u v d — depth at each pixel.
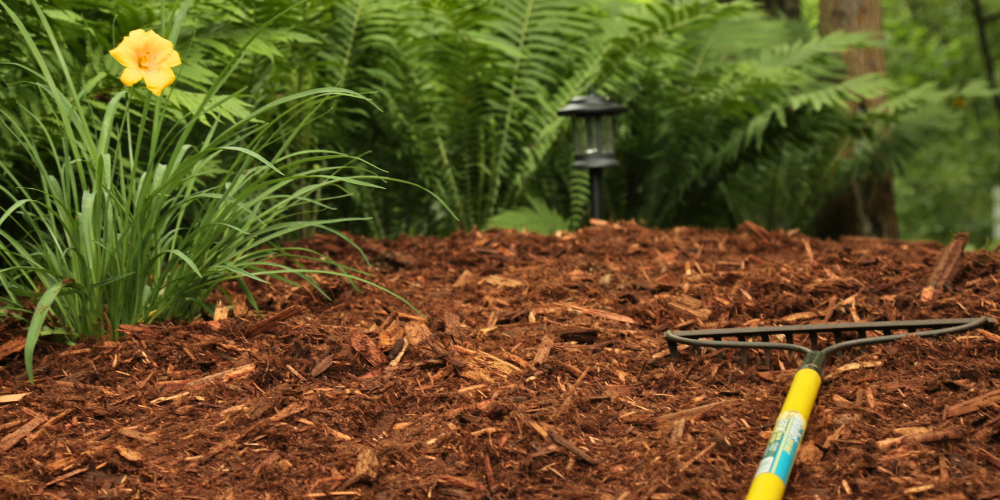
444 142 4.88
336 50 4.52
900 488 1.28
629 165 5.52
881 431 1.46
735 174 5.86
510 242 3.48
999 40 12.52
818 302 2.34
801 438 1.35
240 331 2.01
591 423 1.56
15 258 2.31
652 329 2.19
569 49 5.20
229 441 1.50
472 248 3.32
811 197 5.85
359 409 1.63
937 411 1.52
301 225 2.21
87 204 1.88
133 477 1.39
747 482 1.33
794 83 5.14
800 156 5.81
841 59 6.40
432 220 5.35
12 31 2.75
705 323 2.20
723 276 2.66
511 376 1.81
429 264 3.14
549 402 1.66
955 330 1.83
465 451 1.46
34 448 1.47
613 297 2.52
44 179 2.11
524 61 4.96
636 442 1.49
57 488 1.35
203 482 1.37
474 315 2.33
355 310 2.37
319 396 1.68
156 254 2.02
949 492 1.24
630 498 1.30
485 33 4.94
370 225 5.12
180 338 1.94
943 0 12.72
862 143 5.71
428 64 4.80
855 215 6.40
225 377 1.75
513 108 4.96
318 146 4.44
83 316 1.98
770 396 1.64
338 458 1.44
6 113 2.18
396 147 4.98
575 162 4.49
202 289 2.22
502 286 2.71
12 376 1.80
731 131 5.24
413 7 4.79
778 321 2.21
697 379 1.79
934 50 13.23
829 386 1.67
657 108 5.22
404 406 1.66
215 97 3.09
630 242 3.47
